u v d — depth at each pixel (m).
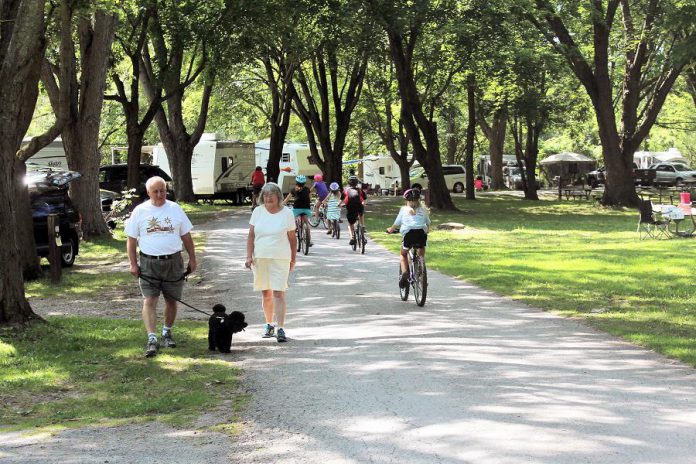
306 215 27.70
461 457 7.32
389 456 7.44
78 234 26.36
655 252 26.23
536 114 64.19
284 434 8.34
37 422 9.20
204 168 59.56
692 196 62.12
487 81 60.50
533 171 68.56
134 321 16.02
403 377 10.77
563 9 49.12
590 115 70.94
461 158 112.31
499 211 53.31
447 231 37.75
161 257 12.88
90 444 8.21
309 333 14.48
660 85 54.62
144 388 10.73
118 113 74.56
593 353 12.19
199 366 11.90
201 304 18.41
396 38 48.34
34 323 14.55
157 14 41.09
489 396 9.60
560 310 16.33
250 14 41.88
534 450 7.46
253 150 63.56
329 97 71.81
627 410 8.86
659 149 116.44
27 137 53.16
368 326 15.02
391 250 29.02
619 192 55.59
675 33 50.19
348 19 41.06
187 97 65.12
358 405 9.38
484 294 18.83
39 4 14.05
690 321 14.70
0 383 10.90
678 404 9.09
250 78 61.97
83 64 31.94
